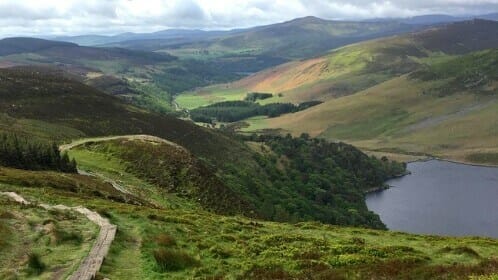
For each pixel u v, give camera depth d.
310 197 192.38
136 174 98.69
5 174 59.47
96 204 46.88
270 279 25.38
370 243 39.28
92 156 106.06
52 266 25.94
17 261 26.50
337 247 33.41
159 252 27.81
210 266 27.94
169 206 78.56
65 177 68.31
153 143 113.56
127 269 26.38
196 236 35.81
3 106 184.38
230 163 191.62
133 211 43.06
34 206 40.62
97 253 27.72
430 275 25.47
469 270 25.72
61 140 140.00
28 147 82.31
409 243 40.72
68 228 33.59
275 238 36.75
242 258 30.47
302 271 27.22
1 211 36.41
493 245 40.91
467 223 183.62
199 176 102.81
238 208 101.06
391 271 26.45
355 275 25.88
